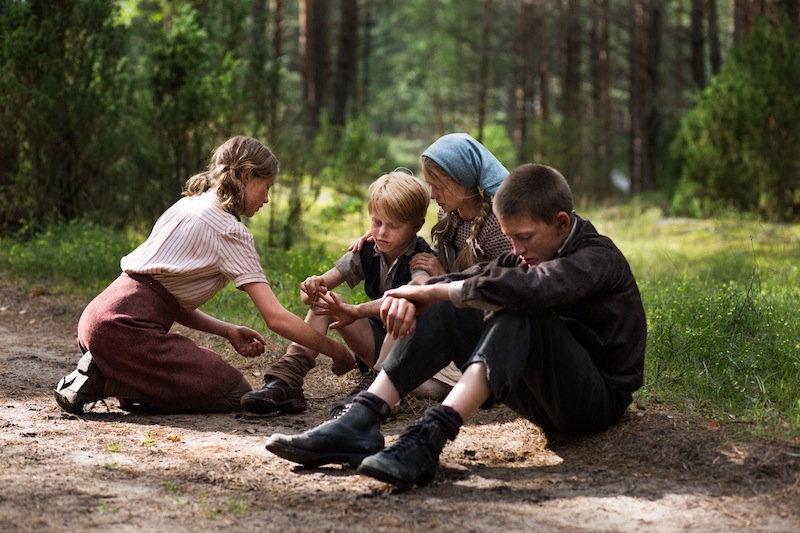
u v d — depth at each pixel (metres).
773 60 14.20
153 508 2.90
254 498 3.03
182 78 9.95
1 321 6.72
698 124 14.95
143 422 4.15
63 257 8.23
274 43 24.55
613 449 3.51
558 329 3.22
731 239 11.38
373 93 49.22
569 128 24.59
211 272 4.24
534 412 3.60
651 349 4.78
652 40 26.72
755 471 3.18
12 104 9.77
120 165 10.27
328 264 7.25
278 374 4.27
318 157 12.09
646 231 13.00
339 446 3.28
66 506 2.89
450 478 3.28
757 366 4.44
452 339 3.37
